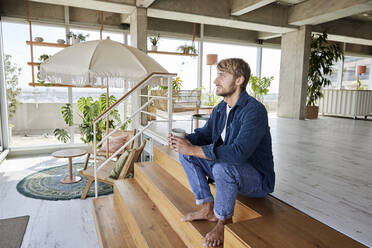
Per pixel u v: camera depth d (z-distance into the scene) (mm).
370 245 1229
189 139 1659
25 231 2596
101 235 2199
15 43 5328
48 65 3154
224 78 1414
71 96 5918
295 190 1950
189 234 1622
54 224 2754
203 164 1558
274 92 8922
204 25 6914
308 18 5953
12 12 5195
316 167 2609
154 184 2309
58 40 5328
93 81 3336
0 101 5266
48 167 4750
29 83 5039
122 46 3451
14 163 4969
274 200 1618
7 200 3324
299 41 6734
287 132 4871
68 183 3936
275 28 6574
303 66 6727
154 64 3564
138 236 1927
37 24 5418
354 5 4977
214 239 1345
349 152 3316
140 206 2295
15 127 5551
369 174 2400
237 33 7422
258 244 1115
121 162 3223
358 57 9570
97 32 5961
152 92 5340
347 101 7527
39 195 3477
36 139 5730
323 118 7590
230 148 1245
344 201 1759
